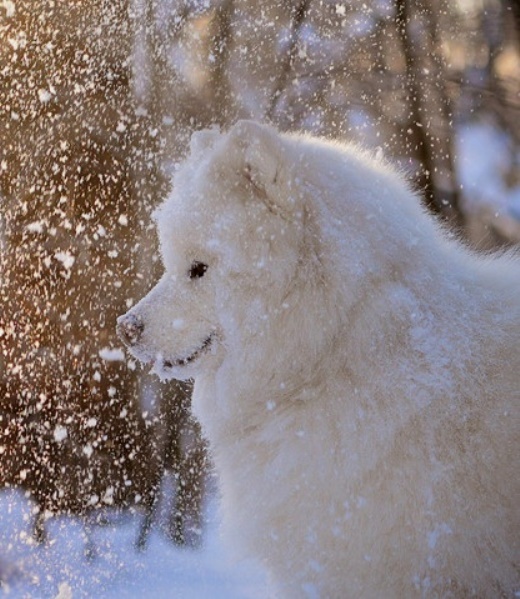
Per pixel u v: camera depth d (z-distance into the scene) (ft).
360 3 53.88
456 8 54.03
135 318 22.44
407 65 52.95
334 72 52.70
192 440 42.39
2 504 41.27
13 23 47.88
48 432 43.42
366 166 22.84
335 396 21.06
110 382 43.68
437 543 20.20
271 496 21.63
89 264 44.45
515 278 22.26
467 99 52.54
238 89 50.75
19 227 45.24
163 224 22.75
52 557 35.70
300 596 21.95
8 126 46.29
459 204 50.72
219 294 22.00
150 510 39.65
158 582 32.40
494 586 20.33
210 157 22.30
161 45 49.08
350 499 20.62
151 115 47.60
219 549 35.42
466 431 20.20
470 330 21.02
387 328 20.92
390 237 21.49
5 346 44.24
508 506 20.04
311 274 21.30
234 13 51.08
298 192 21.31
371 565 20.68
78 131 46.60
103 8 47.96
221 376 22.49
